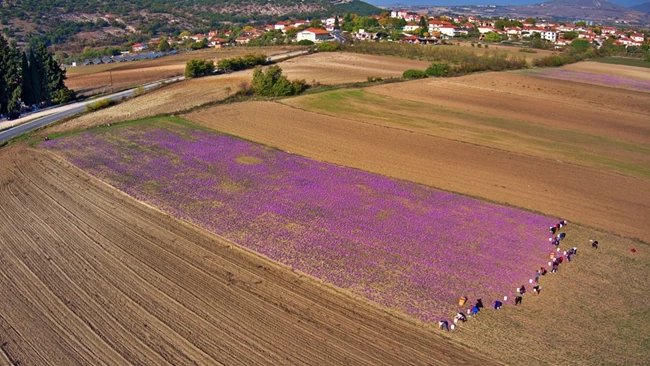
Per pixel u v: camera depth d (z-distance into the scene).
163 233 33.72
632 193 42.09
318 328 24.27
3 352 22.44
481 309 25.98
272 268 29.55
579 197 41.00
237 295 26.84
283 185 41.75
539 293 27.64
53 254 31.02
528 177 45.03
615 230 35.56
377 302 26.36
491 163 48.38
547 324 24.97
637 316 25.86
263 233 33.56
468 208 38.28
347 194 40.16
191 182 42.03
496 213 37.56
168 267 29.56
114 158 47.75
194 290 27.22
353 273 28.98
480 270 29.69
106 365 21.61
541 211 38.25
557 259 30.81
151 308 25.58
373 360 22.14
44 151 50.19
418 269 29.55
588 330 24.59
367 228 34.47
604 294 27.78
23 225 34.91
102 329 23.97
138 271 29.09
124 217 36.06
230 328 24.09
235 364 21.67
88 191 40.62
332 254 30.98
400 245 32.28
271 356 22.20
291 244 32.16
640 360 22.50
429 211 37.50
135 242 32.53
